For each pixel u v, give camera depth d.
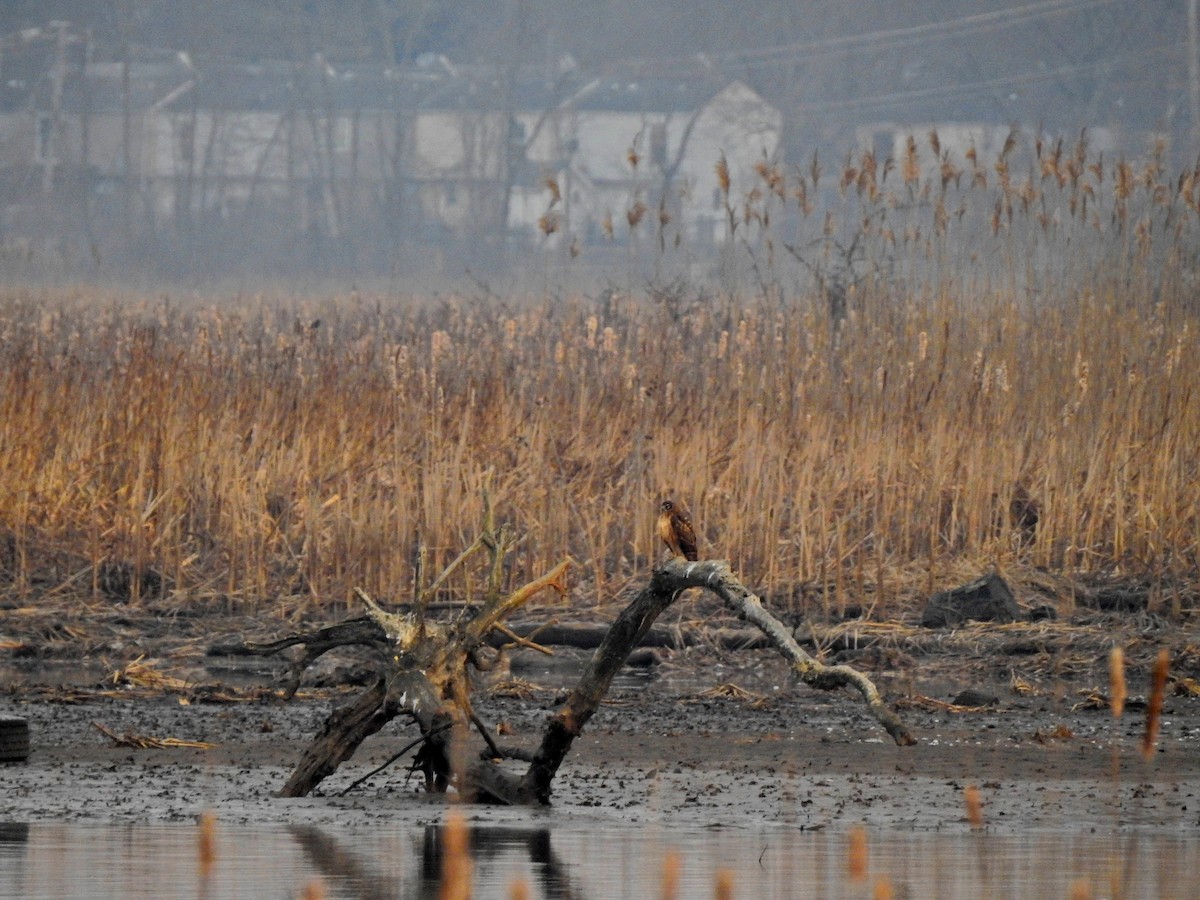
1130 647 47.16
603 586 51.25
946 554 53.53
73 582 53.66
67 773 32.50
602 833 26.98
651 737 37.06
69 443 56.62
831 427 55.81
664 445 54.16
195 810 28.83
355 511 53.53
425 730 29.38
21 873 23.83
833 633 48.31
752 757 34.56
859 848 17.02
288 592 53.12
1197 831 27.16
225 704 41.84
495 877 23.75
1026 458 56.03
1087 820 28.12
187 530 55.50
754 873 24.05
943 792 30.73
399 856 25.14
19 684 43.97
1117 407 55.44
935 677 45.81
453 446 54.47
